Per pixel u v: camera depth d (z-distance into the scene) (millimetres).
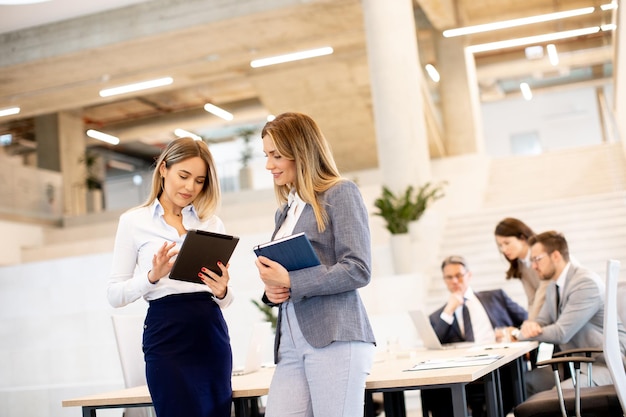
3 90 13281
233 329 7449
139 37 11391
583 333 3934
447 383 2381
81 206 15656
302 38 12133
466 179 12625
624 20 9039
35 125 16328
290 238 2137
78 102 14273
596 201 9594
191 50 12180
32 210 13414
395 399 3311
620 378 2811
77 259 9547
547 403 3146
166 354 2570
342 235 2225
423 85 12008
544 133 22078
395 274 8102
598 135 21641
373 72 9016
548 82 19953
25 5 11000
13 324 8289
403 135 8812
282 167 2344
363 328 2240
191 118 18203
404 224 8242
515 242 4891
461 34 12688
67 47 11719
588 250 8500
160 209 2756
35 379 7812
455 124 13586
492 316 4980
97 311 8055
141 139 20844
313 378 2207
